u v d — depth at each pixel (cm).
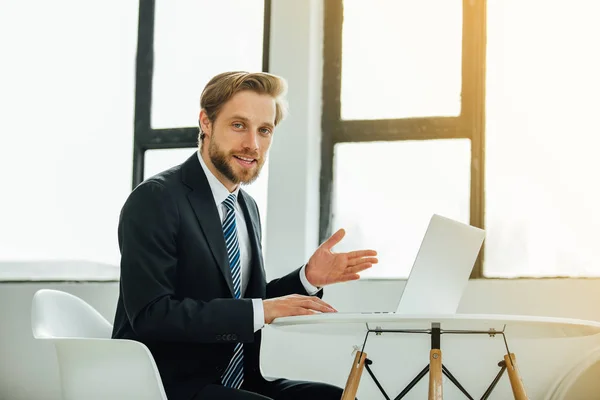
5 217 408
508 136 351
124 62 409
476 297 330
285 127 363
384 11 376
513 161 350
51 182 407
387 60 373
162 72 404
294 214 356
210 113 234
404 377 331
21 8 421
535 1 355
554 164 345
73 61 414
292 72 366
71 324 229
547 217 343
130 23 411
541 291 324
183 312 202
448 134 359
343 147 374
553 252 341
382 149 369
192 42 401
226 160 229
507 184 349
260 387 231
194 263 217
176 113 399
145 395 192
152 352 214
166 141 398
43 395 367
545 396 315
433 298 202
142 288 206
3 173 412
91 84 411
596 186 339
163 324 201
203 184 229
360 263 233
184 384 209
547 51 351
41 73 416
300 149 360
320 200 373
